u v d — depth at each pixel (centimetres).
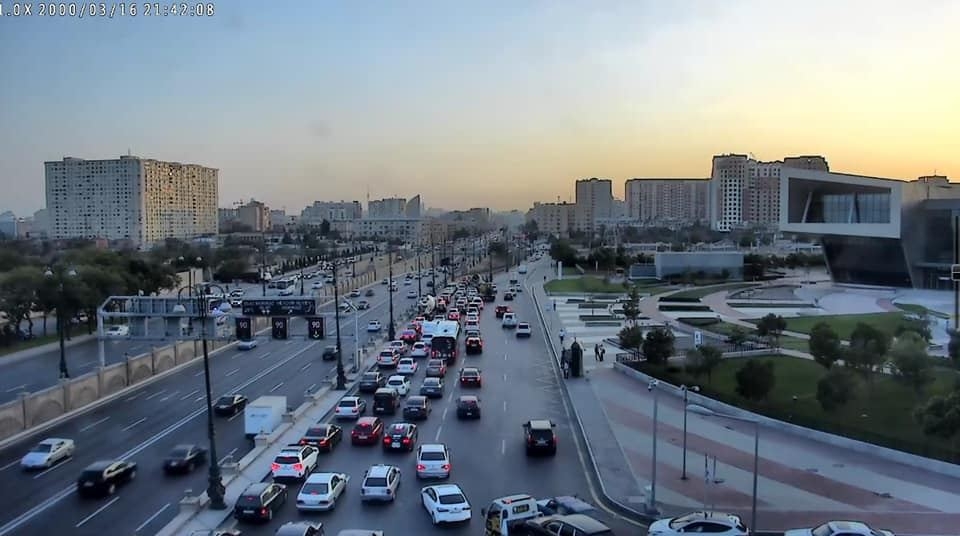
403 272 18662
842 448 3862
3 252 11569
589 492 3281
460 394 5388
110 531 2856
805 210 14025
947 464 3438
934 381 4800
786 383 5266
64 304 7525
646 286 13712
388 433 3947
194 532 2548
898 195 12512
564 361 6131
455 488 2953
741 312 9762
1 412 4203
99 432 4359
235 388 5631
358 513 2969
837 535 2498
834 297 11581
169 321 5644
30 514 3045
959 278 5216
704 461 3659
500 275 18062
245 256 18250
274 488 3000
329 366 6581
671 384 5347
